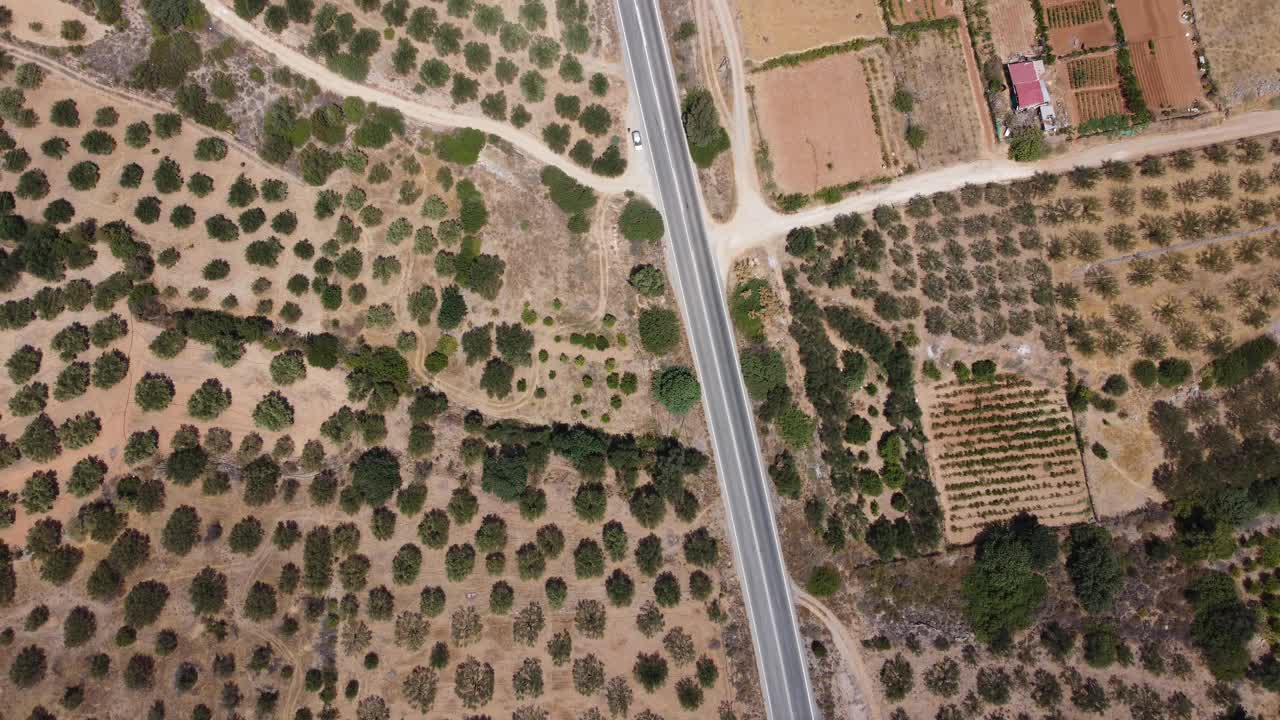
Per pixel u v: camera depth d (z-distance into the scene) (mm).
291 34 83188
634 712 76250
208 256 80438
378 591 76000
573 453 79250
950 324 82750
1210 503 77688
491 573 77625
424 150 84188
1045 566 77062
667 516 80688
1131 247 82688
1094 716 75125
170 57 81125
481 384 81812
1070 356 81812
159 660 72875
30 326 77312
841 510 80688
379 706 74125
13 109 79312
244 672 73750
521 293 83438
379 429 79125
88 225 79000
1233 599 75688
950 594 78750
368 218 82188
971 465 80750
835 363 82750
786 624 79562
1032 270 83250
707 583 79062
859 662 78562
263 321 79938
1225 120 84188
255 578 75688
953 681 76938
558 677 76250
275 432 78625
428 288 82250
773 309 83938
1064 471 80250
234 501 76750
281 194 81688
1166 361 80188
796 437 81188
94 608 73250
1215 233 82188
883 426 81750
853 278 83625
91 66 81000
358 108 83125
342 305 81312
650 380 83312
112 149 80375
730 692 77688
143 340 78688
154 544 75312
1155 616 77250
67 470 75625
